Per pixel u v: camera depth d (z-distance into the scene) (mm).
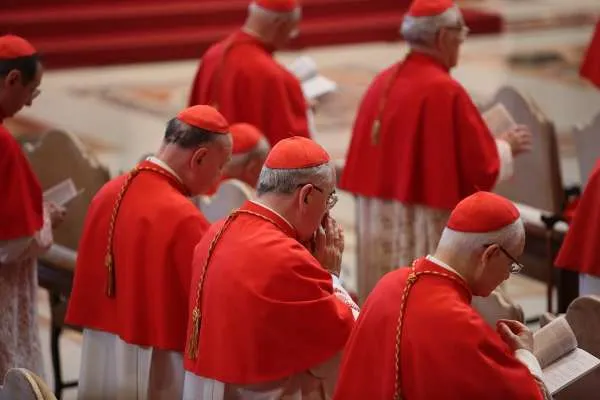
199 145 16703
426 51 22094
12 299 19594
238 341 14438
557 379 14102
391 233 22938
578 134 24078
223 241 14852
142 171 16953
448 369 12969
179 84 49688
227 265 14609
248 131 20891
